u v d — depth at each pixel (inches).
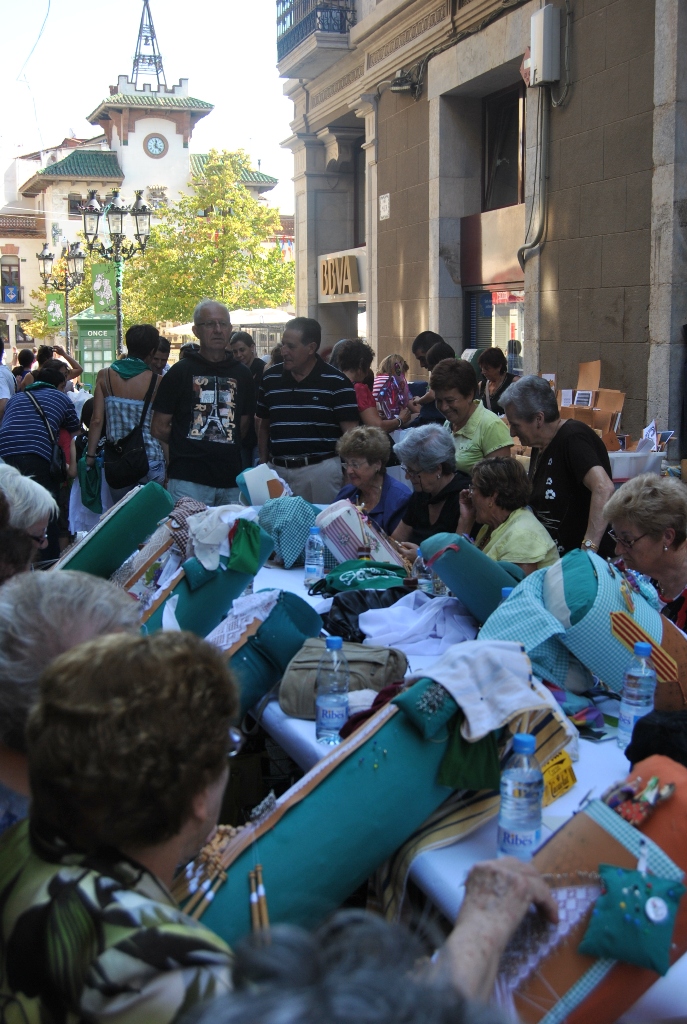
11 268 1828.2
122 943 43.9
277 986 27.7
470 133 429.7
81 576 73.6
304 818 70.7
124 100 1654.8
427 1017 26.6
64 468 279.1
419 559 143.5
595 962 57.3
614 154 302.4
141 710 46.6
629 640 92.6
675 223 277.1
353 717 88.4
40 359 412.2
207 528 121.7
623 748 89.3
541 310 350.0
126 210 563.8
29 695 64.9
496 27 371.6
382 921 32.0
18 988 45.7
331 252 639.8
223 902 65.7
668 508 104.3
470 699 74.6
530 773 71.8
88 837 47.5
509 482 132.0
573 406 294.0
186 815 48.6
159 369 269.4
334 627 122.8
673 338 281.4
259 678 107.4
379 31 476.1
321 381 210.4
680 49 269.9
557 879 59.3
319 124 598.5
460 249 436.8
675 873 58.3
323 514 156.7
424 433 157.8
